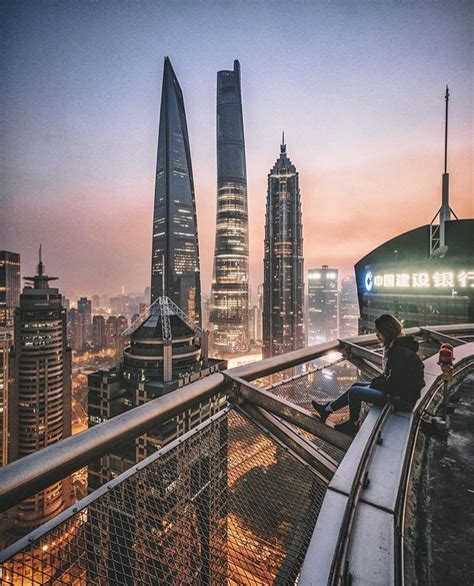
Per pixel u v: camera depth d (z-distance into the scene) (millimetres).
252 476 2467
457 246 35406
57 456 1696
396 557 1813
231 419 2957
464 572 1953
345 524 1938
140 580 1713
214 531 2076
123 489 1887
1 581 1354
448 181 34938
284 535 2139
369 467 2639
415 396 3588
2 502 1482
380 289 45406
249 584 1878
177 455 2258
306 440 2936
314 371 4516
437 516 2447
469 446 3504
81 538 1630
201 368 74750
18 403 94250
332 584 1552
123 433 2037
